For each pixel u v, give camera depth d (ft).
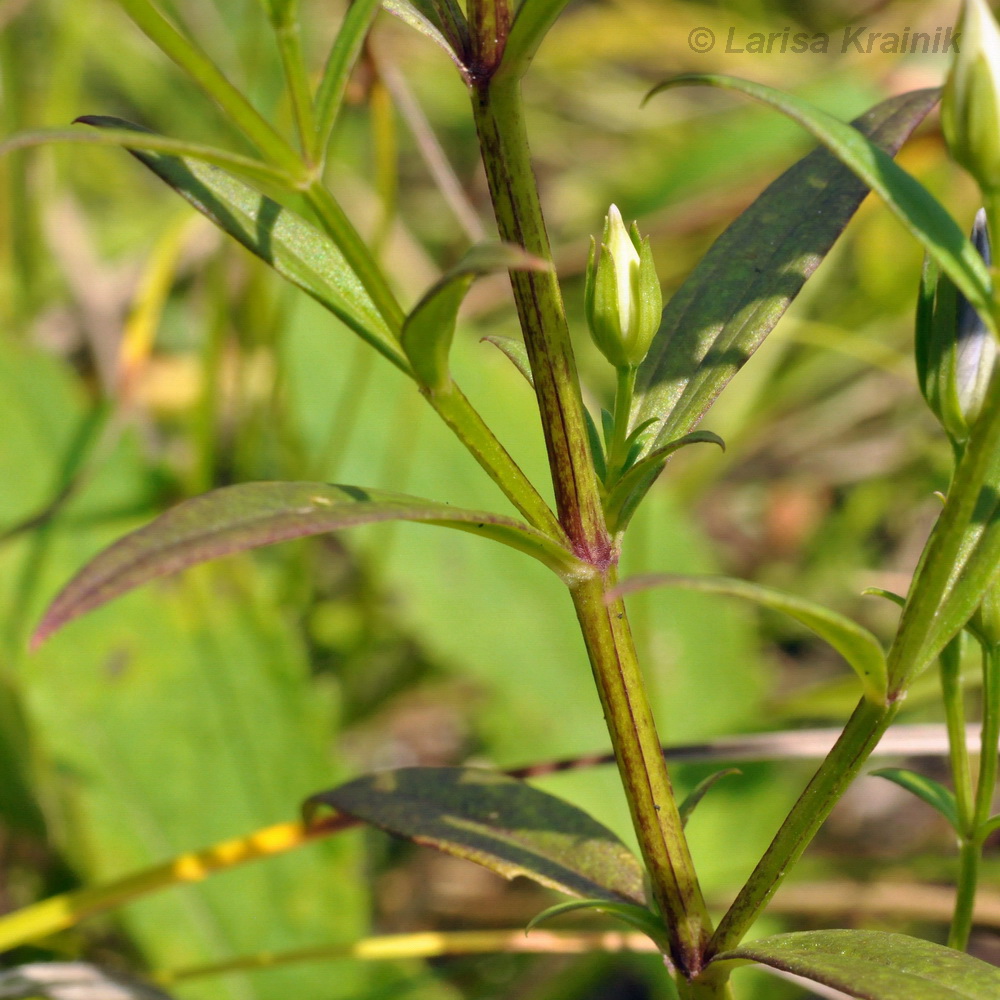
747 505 1.64
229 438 1.54
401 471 1.45
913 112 0.99
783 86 1.86
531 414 1.52
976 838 0.97
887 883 1.17
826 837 1.33
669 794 0.95
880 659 0.91
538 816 1.00
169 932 1.17
